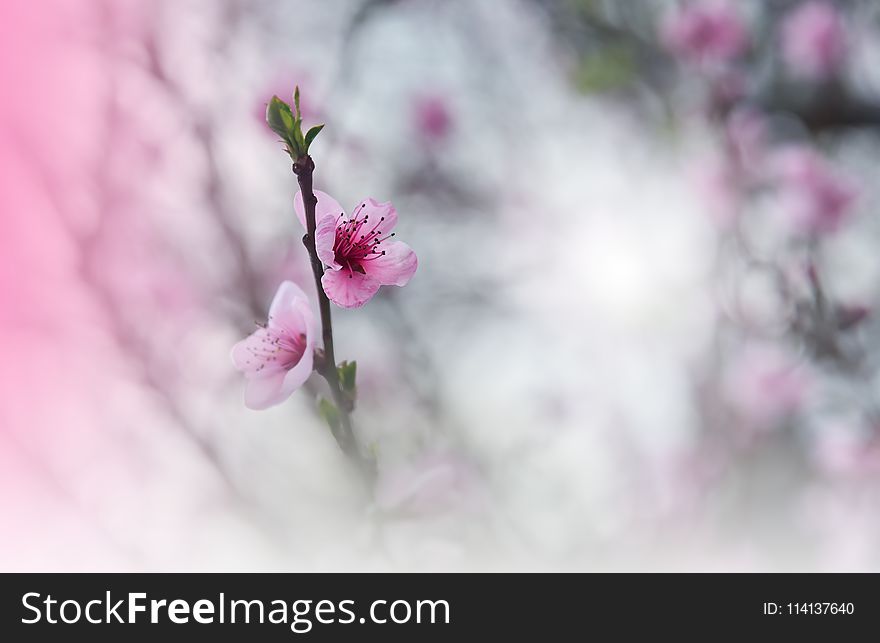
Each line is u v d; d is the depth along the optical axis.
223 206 1.10
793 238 1.27
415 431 1.13
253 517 1.03
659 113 1.48
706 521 1.13
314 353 0.90
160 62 1.10
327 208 0.90
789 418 1.17
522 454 1.13
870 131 1.46
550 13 1.58
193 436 1.05
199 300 1.10
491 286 1.51
